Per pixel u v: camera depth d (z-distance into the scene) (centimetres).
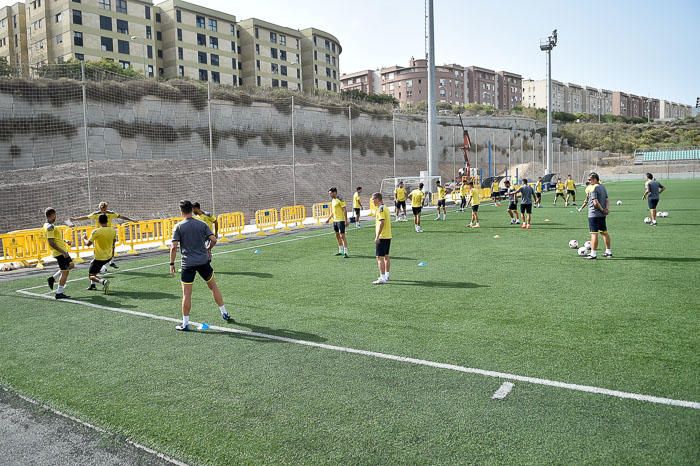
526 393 482
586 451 377
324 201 4162
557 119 11400
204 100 4375
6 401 512
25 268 1416
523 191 1950
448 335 668
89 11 5372
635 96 18162
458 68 12019
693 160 8156
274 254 1502
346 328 718
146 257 1567
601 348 595
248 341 677
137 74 4497
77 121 3566
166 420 456
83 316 843
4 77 3344
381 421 438
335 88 8669
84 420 465
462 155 7125
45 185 2955
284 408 471
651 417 425
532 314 751
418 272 1123
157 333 729
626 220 2053
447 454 381
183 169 3822
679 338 619
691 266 1073
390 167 5722
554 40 4916
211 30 6644
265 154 4784
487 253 1362
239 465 379
